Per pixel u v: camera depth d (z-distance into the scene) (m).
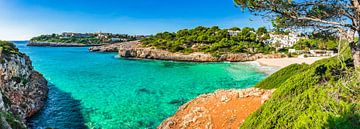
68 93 35.53
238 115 18.16
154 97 32.50
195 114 20.11
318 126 9.09
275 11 12.80
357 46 12.30
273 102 15.00
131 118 24.50
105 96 33.44
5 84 23.72
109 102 30.44
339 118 8.77
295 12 12.69
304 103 12.25
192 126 18.62
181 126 19.23
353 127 8.41
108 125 22.86
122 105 29.00
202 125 18.28
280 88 16.20
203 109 20.41
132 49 103.44
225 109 19.44
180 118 20.75
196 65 75.12
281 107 13.73
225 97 21.20
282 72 23.73
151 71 60.56
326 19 13.17
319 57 81.19
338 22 13.01
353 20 12.25
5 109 18.33
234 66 69.00
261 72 55.34
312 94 12.34
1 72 23.98
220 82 43.78
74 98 32.59
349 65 15.77
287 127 11.59
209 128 17.72
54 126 22.75
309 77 15.77
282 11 12.72
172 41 113.06
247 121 15.65
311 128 9.46
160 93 34.88
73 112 26.69
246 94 21.11
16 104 23.08
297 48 97.75
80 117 25.09
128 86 40.34
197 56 89.38
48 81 45.59
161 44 111.69
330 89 11.67
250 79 46.44
